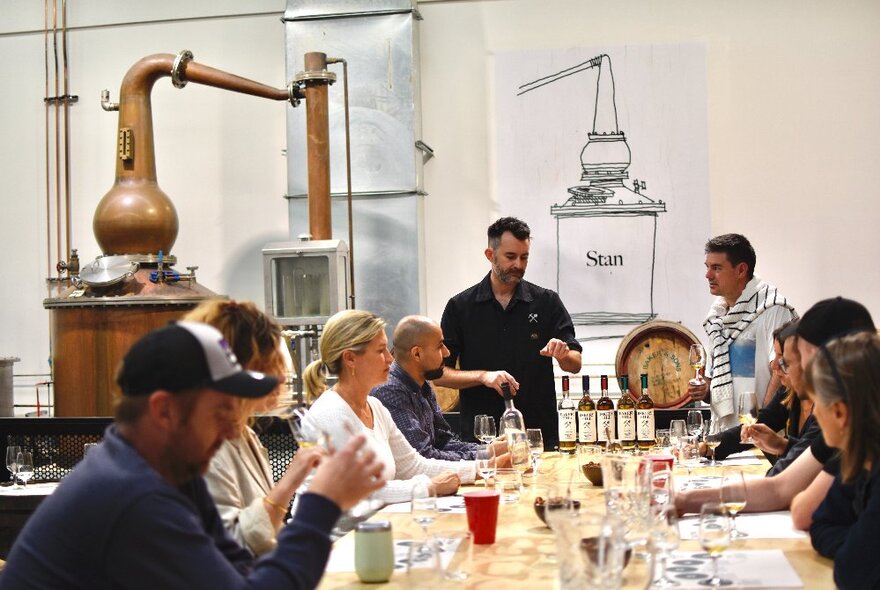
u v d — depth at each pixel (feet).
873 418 6.64
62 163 23.36
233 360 5.64
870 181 20.71
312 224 19.60
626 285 21.15
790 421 12.26
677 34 21.15
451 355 16.02
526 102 21.52
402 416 12.96
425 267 21.76
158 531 5.26
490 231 15.74
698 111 21.06
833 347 6.88
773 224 20.92
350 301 19.93
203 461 5.69
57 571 5.31
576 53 21.39
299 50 21.02
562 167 21.42
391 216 20.85
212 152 22.66
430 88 21.81
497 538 8.58
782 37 20.88
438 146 21.79
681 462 12.98
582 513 6.56
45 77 23.34
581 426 14.51
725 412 15.74
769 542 8.02
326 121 19.71
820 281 20.83
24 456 14.28
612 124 21.29
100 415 19.16
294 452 15.42
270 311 18.80
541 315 15.80
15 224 23.41
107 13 23.03
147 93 20.04
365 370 11.29
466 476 11.85
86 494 5.32
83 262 23.21
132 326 19.02
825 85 20.80
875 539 6.49
